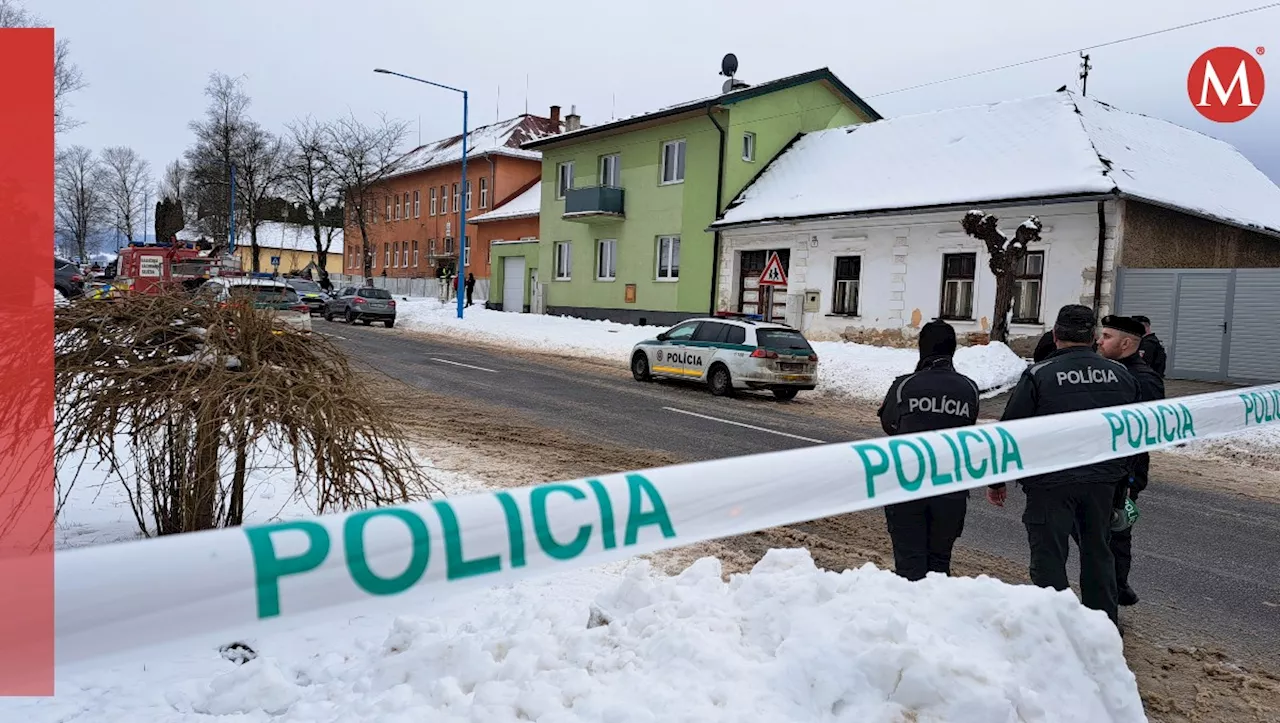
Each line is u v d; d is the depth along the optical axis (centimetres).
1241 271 1509
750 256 2417
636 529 224
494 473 713
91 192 7244
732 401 1377
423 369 1588
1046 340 544
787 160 2555
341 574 174
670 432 1022
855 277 2108
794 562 358
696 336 1510
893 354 1744
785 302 2300
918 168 2105
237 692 303
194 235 6556
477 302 4097
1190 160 2136
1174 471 950
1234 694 376
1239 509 768
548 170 3209
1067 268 1695
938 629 282
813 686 257
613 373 1725
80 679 312
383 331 2684
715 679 262
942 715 249
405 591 182
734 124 2500
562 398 1286
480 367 1681
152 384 415
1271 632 458
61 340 412
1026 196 1711
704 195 2542
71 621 146
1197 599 511
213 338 423
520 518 201
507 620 370
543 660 297
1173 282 1588
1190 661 413
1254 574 567
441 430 934
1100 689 276
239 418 397
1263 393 532
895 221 1981
